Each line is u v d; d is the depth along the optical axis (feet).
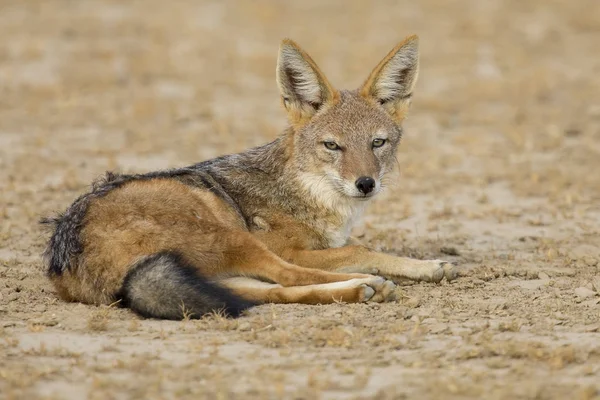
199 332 31.50
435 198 55.42
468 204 53.93
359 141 39.06
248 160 40.19
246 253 35.27
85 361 28.58
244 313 33.30
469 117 77.05
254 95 86.69
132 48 102.06
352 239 41.88
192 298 32.58
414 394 25.91
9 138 69.31
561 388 26.23
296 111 40.29
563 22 115.55
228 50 101.19
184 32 110.73
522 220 50.29
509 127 73.05
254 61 95.45
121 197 35.09
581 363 28.35
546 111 78.38
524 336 30.96
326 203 38.99
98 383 26.25
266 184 39.17
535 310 34.04
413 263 37.83
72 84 86.12
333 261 37.83
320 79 39.86
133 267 33.30
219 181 39.06
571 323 32.40
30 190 54.95
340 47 102.68
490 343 29.71
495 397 25.40
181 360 28.71
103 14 121.60
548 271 39.93
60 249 35.04
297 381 26.96
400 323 31.94
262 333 31.14
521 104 81.66
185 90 86.79
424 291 36.68
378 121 40.11
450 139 71.41
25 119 74.90
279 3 130.62
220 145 68.74
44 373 27.20
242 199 38.88
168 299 32.55
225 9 126.21
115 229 34.09
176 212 35.09
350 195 38.11
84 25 113.29
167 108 79.46
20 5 125.90
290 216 38.73
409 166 61.52
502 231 48.14
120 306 34.04
